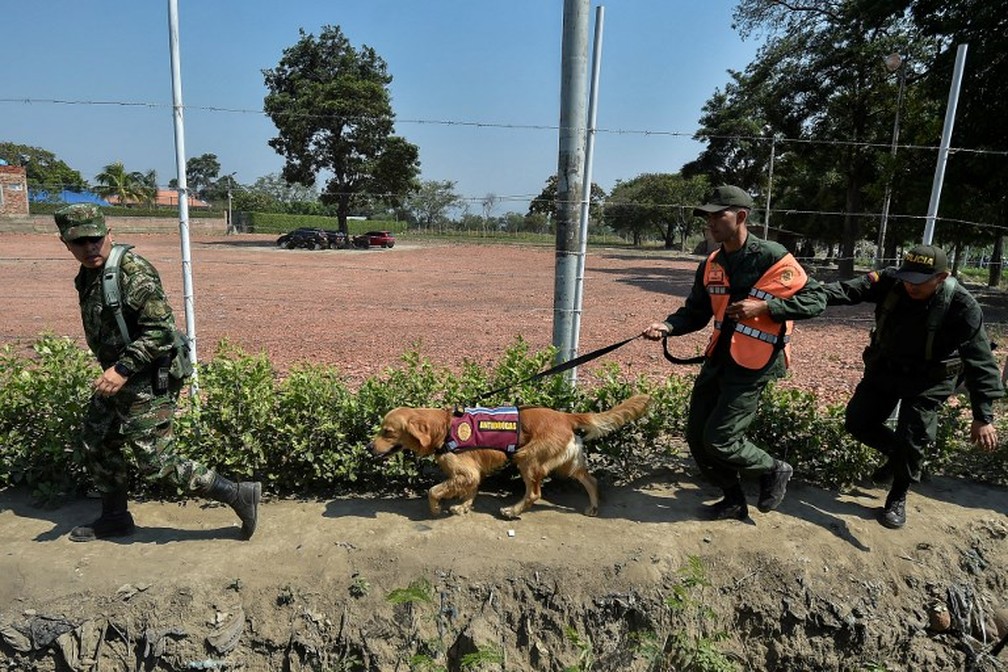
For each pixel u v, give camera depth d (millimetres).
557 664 3309
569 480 4320
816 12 26328
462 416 3812
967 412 5391
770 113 28859
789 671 3490
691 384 4820
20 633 3059
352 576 3342
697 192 55219
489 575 3385
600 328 12094
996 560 3869
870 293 3844
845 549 3730
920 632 3574
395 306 14758
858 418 3998
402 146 40406
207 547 3480
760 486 3969
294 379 4234
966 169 16500
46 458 3980
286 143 40688
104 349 3338
